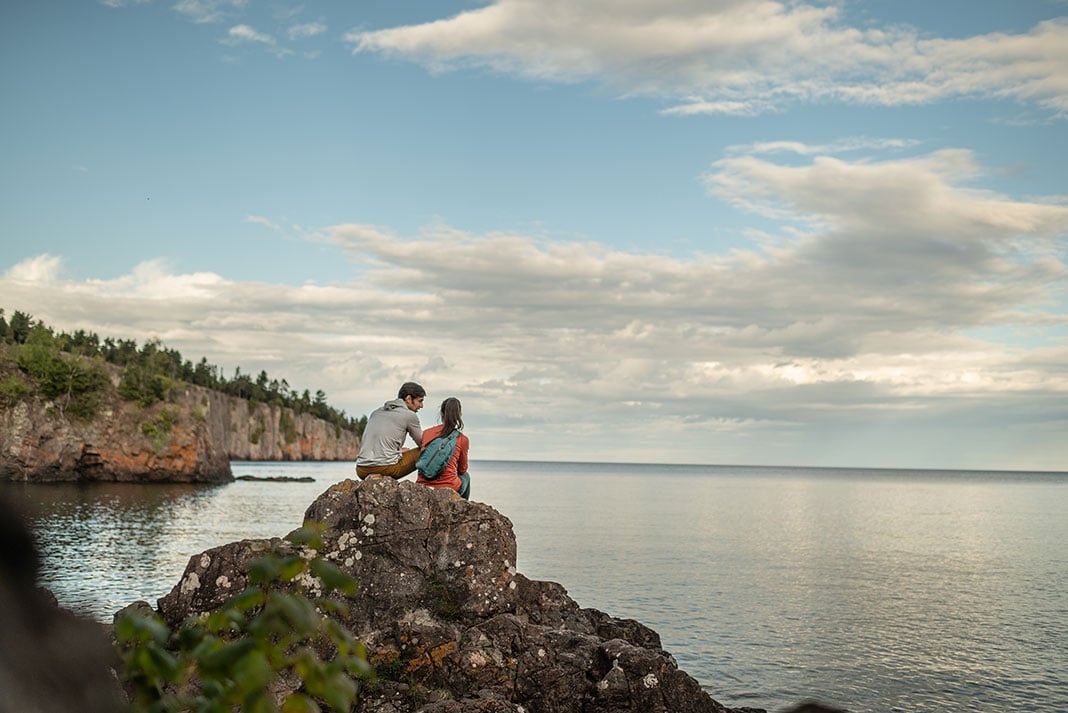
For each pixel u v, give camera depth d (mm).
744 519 81250
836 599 35031
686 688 12195
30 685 1303
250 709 2283
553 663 12109
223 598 11828
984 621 31078
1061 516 97750
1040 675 23547
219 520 64062
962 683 22656
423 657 11828
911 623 30328
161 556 39312
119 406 122875
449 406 14391
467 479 14617
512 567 13211
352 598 12297
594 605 32281
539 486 171500
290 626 2559
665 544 54844
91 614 1509
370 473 14156
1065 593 37969
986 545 60688
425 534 12914
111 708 1443
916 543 61062
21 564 1386
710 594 35219
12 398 112750
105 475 118500
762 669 23594
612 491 148125
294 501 92438
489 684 11789
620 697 11953
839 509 104188
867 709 20344
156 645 2338
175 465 124375
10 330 133125
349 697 2465
